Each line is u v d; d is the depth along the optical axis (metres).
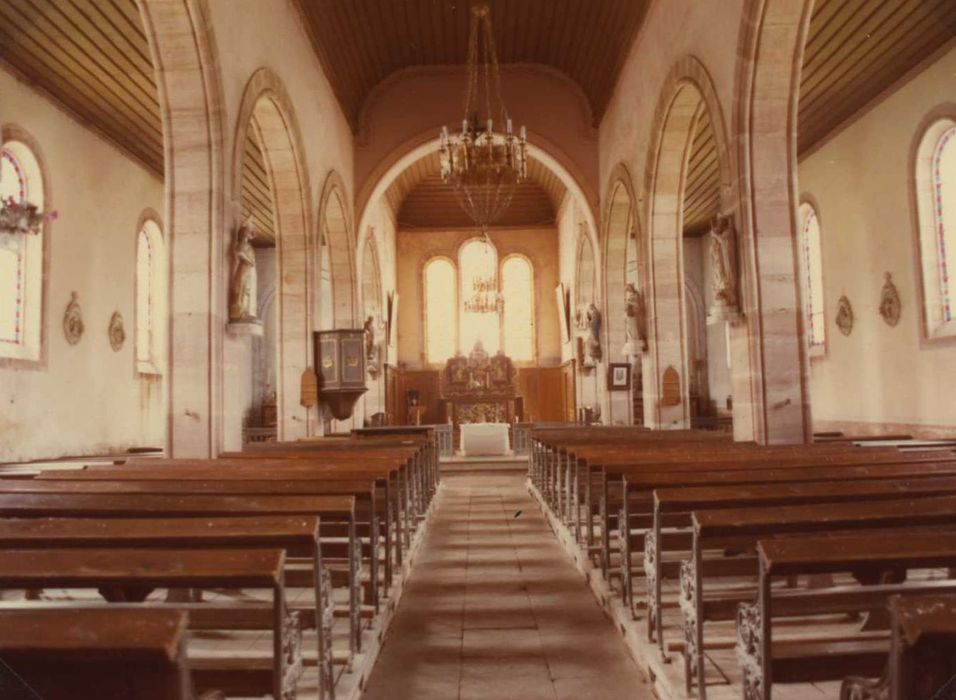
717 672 4.70
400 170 22.02
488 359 28.30
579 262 26.72
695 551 4.04
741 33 10.53
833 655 3.25
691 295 28.62
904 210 14.91
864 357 16.55
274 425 27.33
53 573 2.86
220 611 3.45
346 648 5.27
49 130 14.66
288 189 15.77
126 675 1.98
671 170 15.65
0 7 11.80
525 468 19.95
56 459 13.86
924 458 6.66
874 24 12.73
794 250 10.66
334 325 20.98
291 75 14.92
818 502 4.71
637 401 24.66
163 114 10.66
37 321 14.36
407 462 8.71
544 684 5.06
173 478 6.29
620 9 16.80
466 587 7.62
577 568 8.38
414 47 20.56
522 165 16.45
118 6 11.87
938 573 6.83
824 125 17.00
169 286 10.50
